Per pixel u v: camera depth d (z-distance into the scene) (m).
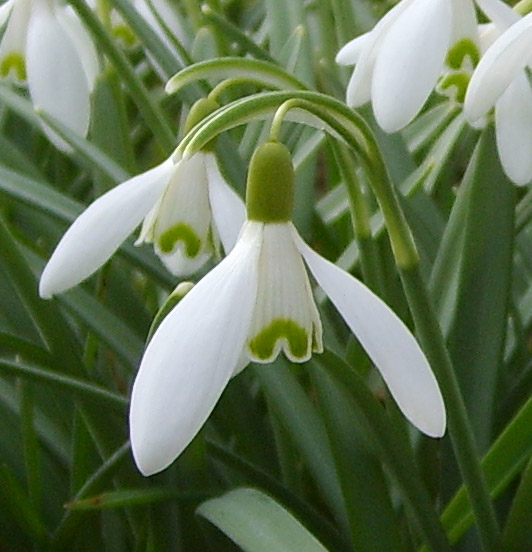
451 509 0.22
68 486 0.26
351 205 0.21
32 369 0.23
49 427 0.27
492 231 0.23
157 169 0.19
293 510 0.24
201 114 0.20
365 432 0.22
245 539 0.20
